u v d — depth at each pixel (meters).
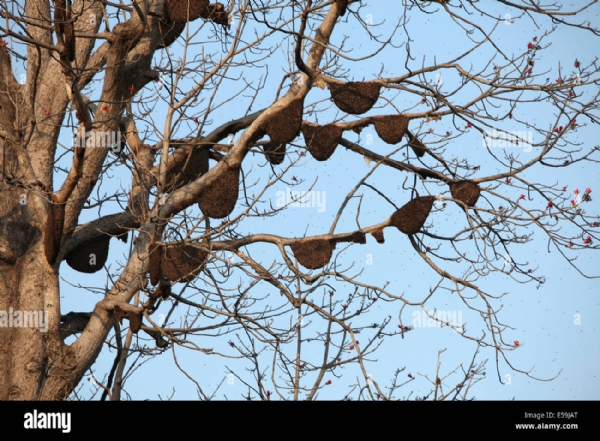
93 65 9.51
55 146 9.23
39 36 9.27
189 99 7.79
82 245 9.11
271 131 8.34
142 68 8.71
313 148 8.52
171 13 8.39
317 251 8.71
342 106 8.27
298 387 7.82
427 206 8.70
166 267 7.97
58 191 7.84
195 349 7.57
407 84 8.72
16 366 8.36
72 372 8.34
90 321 8.50
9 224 8.65
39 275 8.56
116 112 8.30
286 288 8.36
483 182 8.99
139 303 8.57
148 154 9.13
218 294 7.79
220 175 8.47
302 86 8.36
